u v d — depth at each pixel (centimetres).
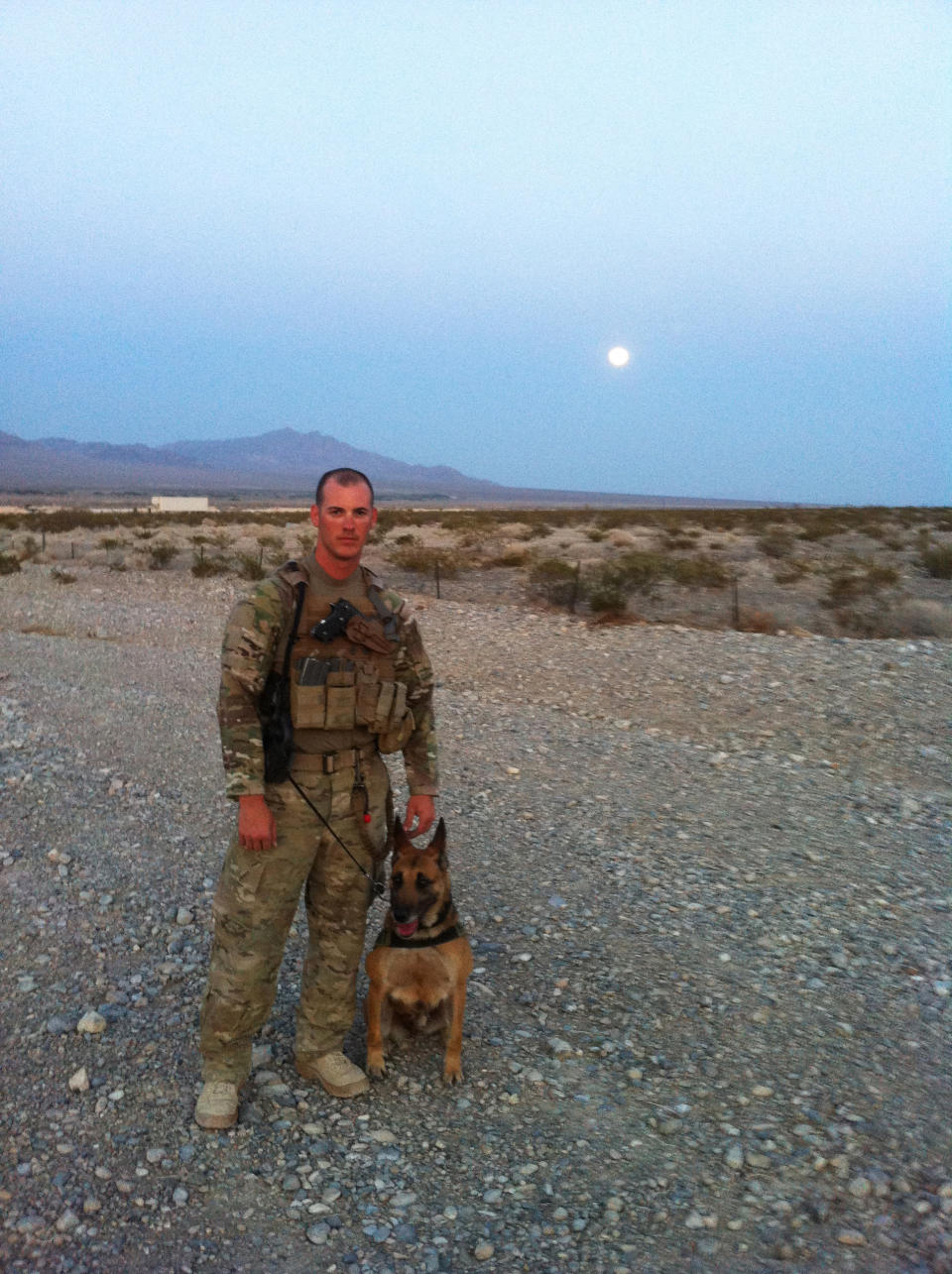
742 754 896
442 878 388
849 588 1738
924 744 909
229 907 360
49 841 640
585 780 810
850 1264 297
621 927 539
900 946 515
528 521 4778
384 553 2805
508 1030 436
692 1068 405
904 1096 384
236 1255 303
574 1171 343
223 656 345
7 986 464
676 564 2075
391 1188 335
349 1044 430
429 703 393
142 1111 375
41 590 2045
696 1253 303
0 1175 337
